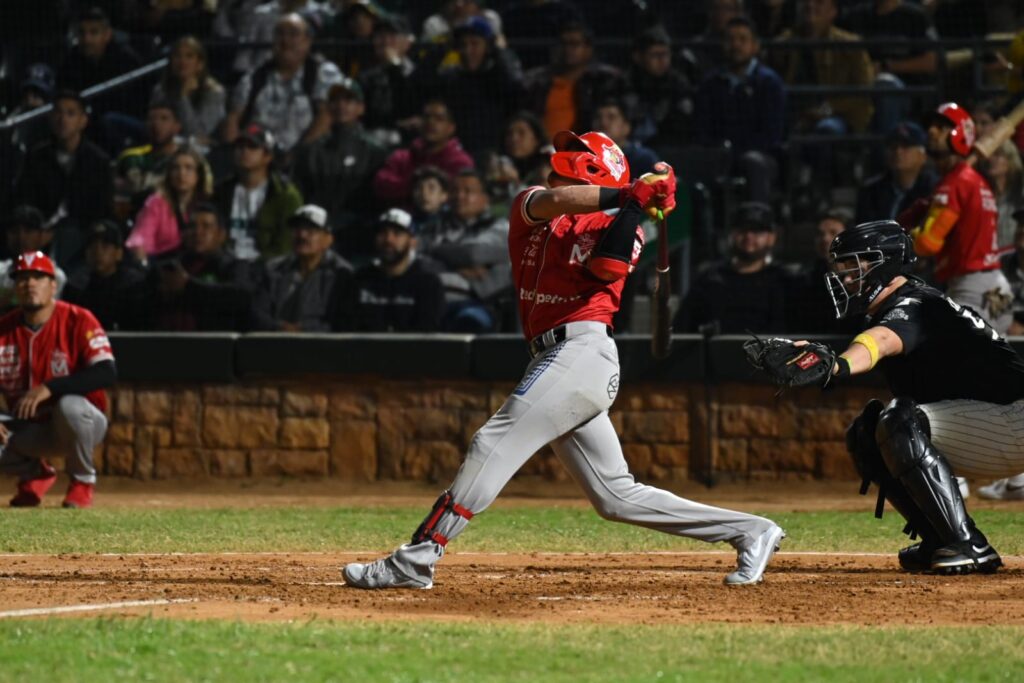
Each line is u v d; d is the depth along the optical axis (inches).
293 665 561.6
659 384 1728.6
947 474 870.4
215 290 1863.9
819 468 1694.1
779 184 1975.9
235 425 1792.6
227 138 2114.9
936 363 872.3
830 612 732.7
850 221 1740.9
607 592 805.9
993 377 876.6
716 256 1916.8
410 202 1979.6
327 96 2110.0
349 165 2004.2
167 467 1800.0
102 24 2226.9
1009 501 1509.6
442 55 2129.7
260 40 2356.1
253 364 1779.0
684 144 1978.3
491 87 2043.6
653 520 800.9
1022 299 1713.8
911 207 1502.2
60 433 1455.5
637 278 1855.3
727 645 616.1
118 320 1872.5
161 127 2047.2
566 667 568.1
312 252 1847.9
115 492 1749.5
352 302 1836.9
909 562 916.6
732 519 819.4
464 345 1737.2
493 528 1251.8
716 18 2169.0
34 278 1454.2
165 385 1802.4
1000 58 1980.8
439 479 1759.4
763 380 1704.0
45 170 2022.6
